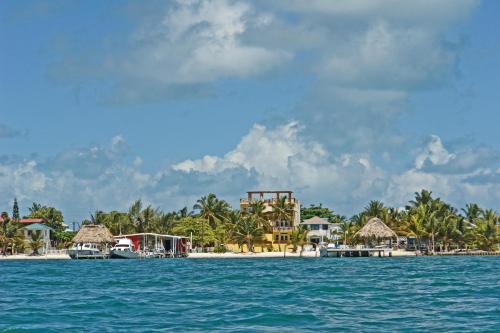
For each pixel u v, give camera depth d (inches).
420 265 4475.9
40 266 4808.1
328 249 6323.8
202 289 2358.5
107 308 1713.8
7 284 2743.6
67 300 1955.0
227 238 6707.7
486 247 6978.4
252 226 6540.4
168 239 6978.4
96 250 6230.3
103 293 2212.1
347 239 7003.0
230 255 6441.9
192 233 6929.1
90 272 3779.5
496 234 6968.5
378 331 1309.1
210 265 4690.0
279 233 6791.3
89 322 1453.0
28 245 6702.8
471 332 1285.7
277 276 3176.7
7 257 6363.2
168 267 4399.6
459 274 3292.3
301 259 5994.1
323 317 1503.4
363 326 1374.3
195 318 1501.0
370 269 3907.5
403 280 2805.1
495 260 5428.2
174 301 1891.0
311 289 2303.2
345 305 1752.0
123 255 6161.4
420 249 6953.7
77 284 2696.9
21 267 4658.0
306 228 7249.0
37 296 2121.1
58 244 7303.2
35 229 6806.1
